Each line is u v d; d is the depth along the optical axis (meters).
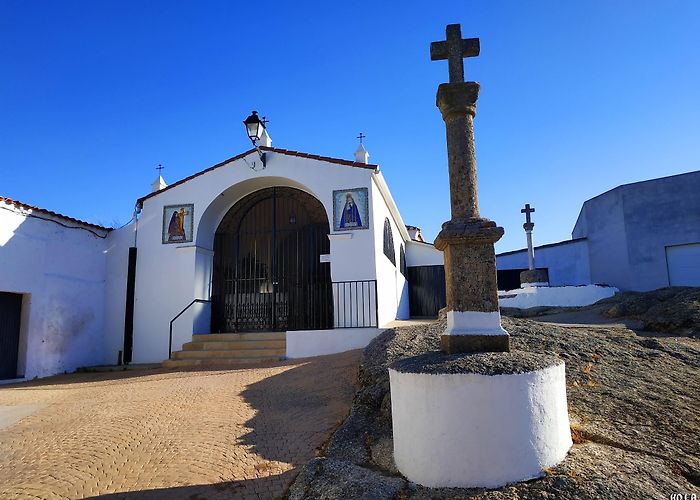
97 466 4.76
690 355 6.41
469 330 4.14
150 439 5.43
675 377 5.63
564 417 3.84
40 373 11.13
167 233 12.98
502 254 26.08
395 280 15.66
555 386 3.76
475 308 4.19
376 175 12.26
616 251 21.05
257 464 4.68
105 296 13.05
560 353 6.39
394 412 4.05
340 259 11.88
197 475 4.48
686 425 4.44
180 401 6.95
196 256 12.75
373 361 6.96
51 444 5.49
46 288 11.46
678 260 19.42
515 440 3.47
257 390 7.36
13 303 10.96
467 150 4.47
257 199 13.59
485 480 3.43
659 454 3.96
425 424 3.66
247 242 13.51
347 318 11.56
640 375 5.68
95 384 9.43
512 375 3.54
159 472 4.57
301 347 10.70
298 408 6.30
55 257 11.75
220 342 11.60
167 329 12.45
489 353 3.93
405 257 19.81
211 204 12.93
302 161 12.57
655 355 6.37
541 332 7.29
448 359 3.86
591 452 3.81
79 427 6.04
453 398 3.57
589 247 23.17
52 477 4.54
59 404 7.57
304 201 13.23
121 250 13.21
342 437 5.04
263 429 5.62
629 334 7.48
